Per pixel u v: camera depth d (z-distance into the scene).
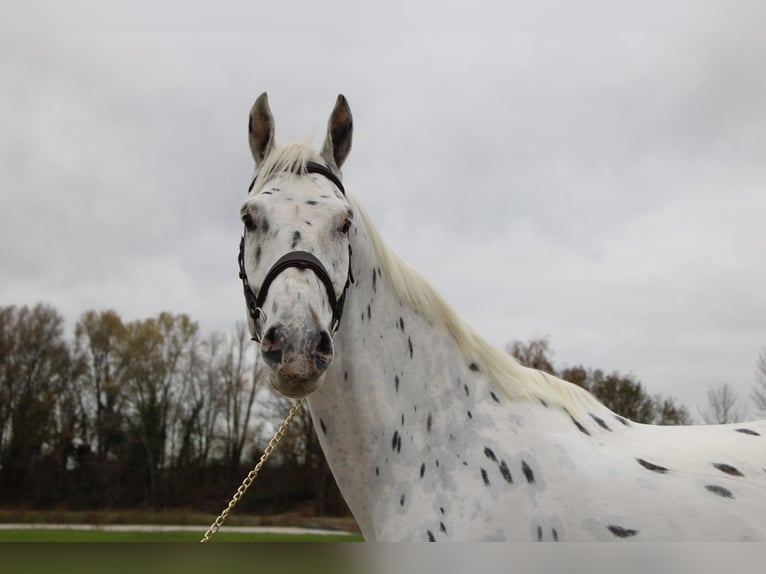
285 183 2.30
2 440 37.41
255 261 2.21
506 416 2.39
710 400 21.45
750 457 2.39
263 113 2.53
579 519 2.17
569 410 2.51
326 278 2.11
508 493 2.22
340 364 2.32
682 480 2.27
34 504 35.69
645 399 19.44
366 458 2.34
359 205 2.50
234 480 37.31
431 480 2.29
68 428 38.41
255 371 37.50
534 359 18.09
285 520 31.09
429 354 2.44
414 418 2.37
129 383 38.88
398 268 2.49
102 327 39.97
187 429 38.53
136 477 37.56
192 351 39.78
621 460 2.34
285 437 34.78
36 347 39.00
